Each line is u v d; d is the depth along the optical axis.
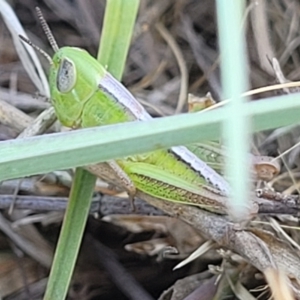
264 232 0.10
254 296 0.11
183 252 0.12
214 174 0.10
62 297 0.10
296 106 0.06
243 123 0.05
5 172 0.07
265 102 0.06
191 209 0.10
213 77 0.14
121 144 0.07
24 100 0.14
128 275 0.12
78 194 0.10
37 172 0.07
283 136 0.13
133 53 0.15
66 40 0.15
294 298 0.09
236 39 0.05
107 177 0.10
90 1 0.15
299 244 0.11
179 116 0.07
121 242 0.12
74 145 0.07
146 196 0.10
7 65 0.14
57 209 0.12
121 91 0.10
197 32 0.15
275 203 0.10
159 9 0.15
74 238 0.10
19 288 0.12
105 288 0.12
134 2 0.10
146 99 0.14
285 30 0.15
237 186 0.05
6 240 0.12
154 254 0.12
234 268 0.11
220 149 0.10
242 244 0.09
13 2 0.15
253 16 0.14
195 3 0.15
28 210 0.12
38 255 0.12
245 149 0.05
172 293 0.12
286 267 0.09
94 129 0.07
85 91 0.10
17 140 0.07
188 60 0.15
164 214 0.11
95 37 0.15
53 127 0.12
